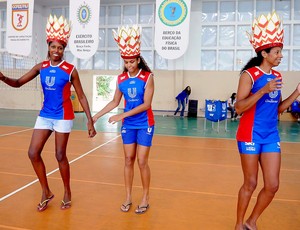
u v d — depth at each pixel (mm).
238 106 2369
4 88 17672
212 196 3775
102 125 10945
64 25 3021
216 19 15531
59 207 3346
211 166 5273
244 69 2469
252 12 15180
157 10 7457
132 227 2885
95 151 6336
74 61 17094
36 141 3119
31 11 8406
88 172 4762
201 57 15766
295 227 2932
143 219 3072
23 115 13828
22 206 3346
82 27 8125
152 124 3188
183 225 2943
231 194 3855
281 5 14875
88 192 3855
